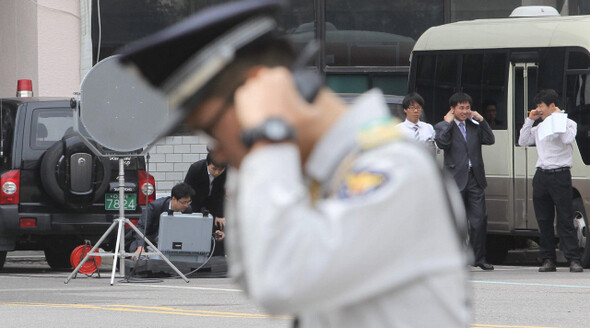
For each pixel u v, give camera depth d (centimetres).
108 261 4206
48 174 3938
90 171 3972
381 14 5638
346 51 5641
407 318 614
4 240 3969
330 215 593
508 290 3247
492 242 4778
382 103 648
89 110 3353
